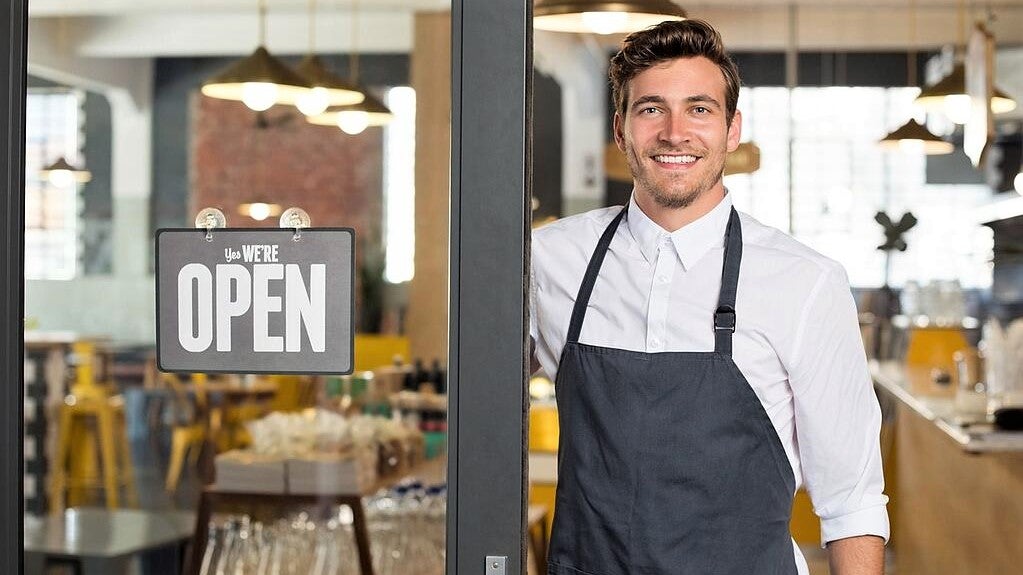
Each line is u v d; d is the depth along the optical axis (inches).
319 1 212.5
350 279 72.4
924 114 394.9
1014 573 151.0
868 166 398.0
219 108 215.0
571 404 83.2
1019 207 327.0
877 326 339.3
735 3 382.0
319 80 209.5
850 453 81.4
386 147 206.5
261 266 72.9
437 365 166.4
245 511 149.8
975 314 377.1
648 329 81.1
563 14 127.0
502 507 66.6
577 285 84.7
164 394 177.8
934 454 202.1
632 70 80.0
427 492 145.3
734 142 83.7
